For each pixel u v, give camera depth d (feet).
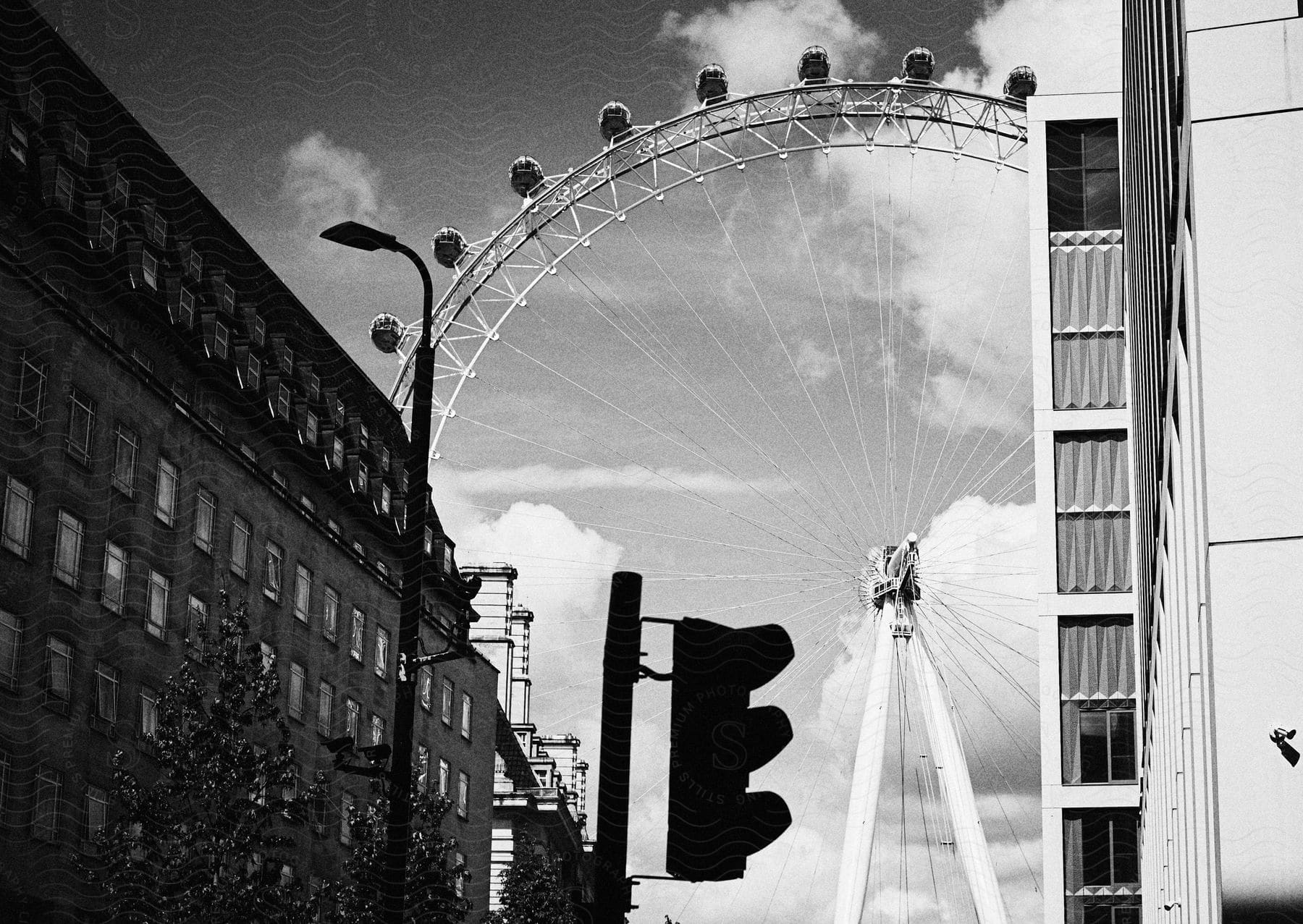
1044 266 234.99
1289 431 53.52
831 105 214.69
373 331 209.97
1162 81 70.28
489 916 193.67
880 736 200.44
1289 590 52.70
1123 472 229.45
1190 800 85.20
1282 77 55.62
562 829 292.61
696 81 207.92
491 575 313.94
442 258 209.56
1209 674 53.83
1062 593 226.79
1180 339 73.67
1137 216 111.55
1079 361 233.55
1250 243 54.80
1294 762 51.65
